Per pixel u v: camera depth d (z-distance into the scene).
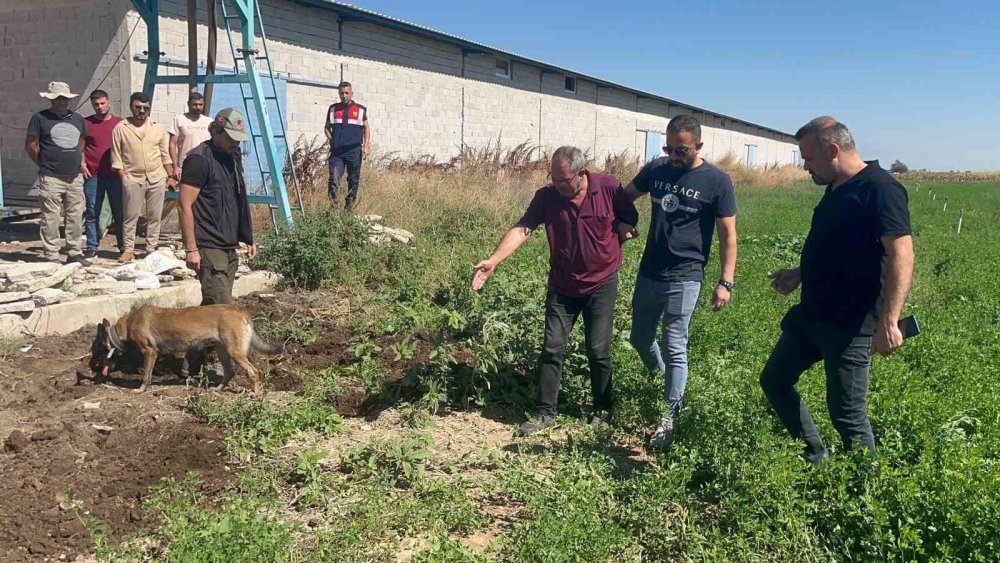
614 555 3.74
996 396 5.42
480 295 7.26
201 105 9.66
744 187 37.16
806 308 4.21
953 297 10.14
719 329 6.95
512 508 4.27
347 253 9.52
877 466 3.95
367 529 3.84
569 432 5.22
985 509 3.44
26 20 12.39
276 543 3.47
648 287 5.11
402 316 6.95
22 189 12.83
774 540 3.69
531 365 6.15
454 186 15.54
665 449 4.97
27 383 5.59
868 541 3.56
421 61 19.66
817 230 4.12
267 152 9.98
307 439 5.01
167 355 6.25
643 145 37.06
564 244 5.20
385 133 18.48
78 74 12.12
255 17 14.04
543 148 27.19
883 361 6.06
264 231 10.91
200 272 5.99
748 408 4.63
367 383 5.70
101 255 9.37
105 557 3.43
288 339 7.04
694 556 3.68
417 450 4.62
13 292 6.50
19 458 4.38
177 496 3.88
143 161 8.79
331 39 16.23
